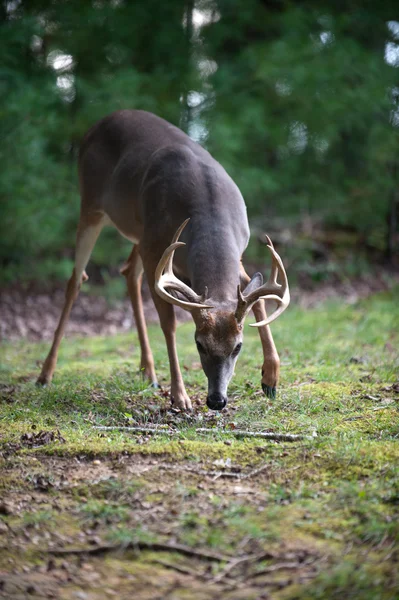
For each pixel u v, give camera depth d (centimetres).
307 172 2403
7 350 1413
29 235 1945
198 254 880
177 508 607
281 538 561
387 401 880
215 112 2233
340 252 2219
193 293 820
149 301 1897
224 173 981
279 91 2306
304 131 2347
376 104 2217
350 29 2436
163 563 539
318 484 642
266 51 2255
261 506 607
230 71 2291
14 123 1878
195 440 759
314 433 756
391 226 2208
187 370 1099
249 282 864
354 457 675
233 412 874
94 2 2280
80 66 2261
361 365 1096
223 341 808
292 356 1171
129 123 1075
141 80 2161
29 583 521
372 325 1453
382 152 2198
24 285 1959
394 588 502
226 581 518
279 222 2331
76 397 949
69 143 2184
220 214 916
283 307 811
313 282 2041
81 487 650
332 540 559
